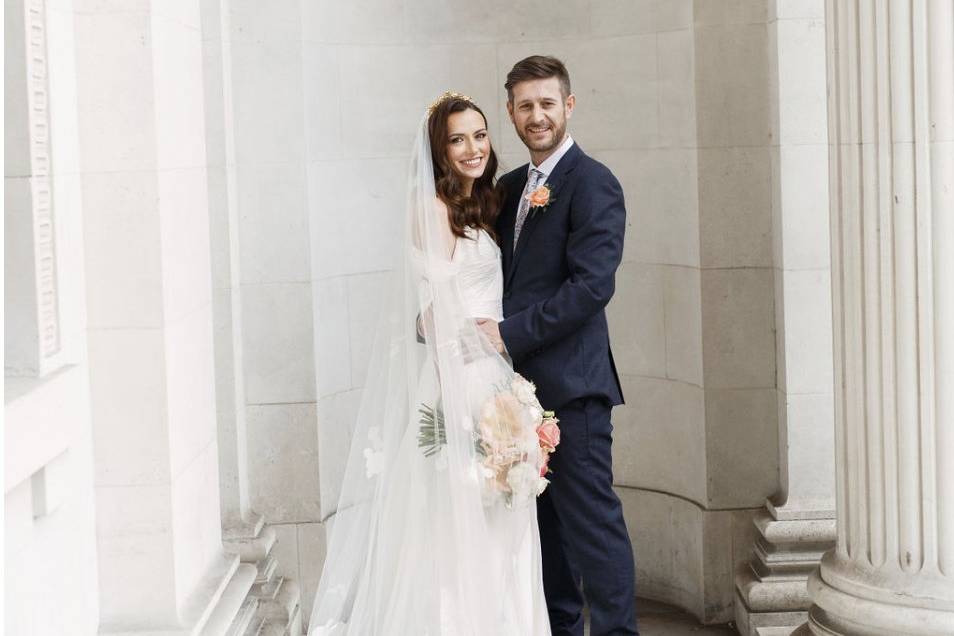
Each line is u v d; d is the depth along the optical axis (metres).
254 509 4.98
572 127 5.43
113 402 3.61
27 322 3.19
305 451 4.98
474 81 5.43
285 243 4.92
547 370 4.22
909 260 3.63
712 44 4.89
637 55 5.24
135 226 3.57
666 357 5.29
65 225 3.40
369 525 4.08
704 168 4.94
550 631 4.15
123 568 3.65
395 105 5.32
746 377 5.00
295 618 4.83
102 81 3.54
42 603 3.16
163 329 3.60
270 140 4.89
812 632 4.11
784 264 4.75
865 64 3.66
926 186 3.59
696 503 5.16
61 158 3.38
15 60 3.11
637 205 5.33
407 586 3.87
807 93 4.68
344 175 5.18
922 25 3.54
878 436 3.77
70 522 3.40
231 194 4.84
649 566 5.47
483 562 3.80
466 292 4.10
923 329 3.64
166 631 3.61
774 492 5.02
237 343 4.89
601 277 4.11
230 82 4.84
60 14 3.39
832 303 3.98
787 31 4.66
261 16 4.82
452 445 3.79
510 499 3.84
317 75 5.02
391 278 4.00
